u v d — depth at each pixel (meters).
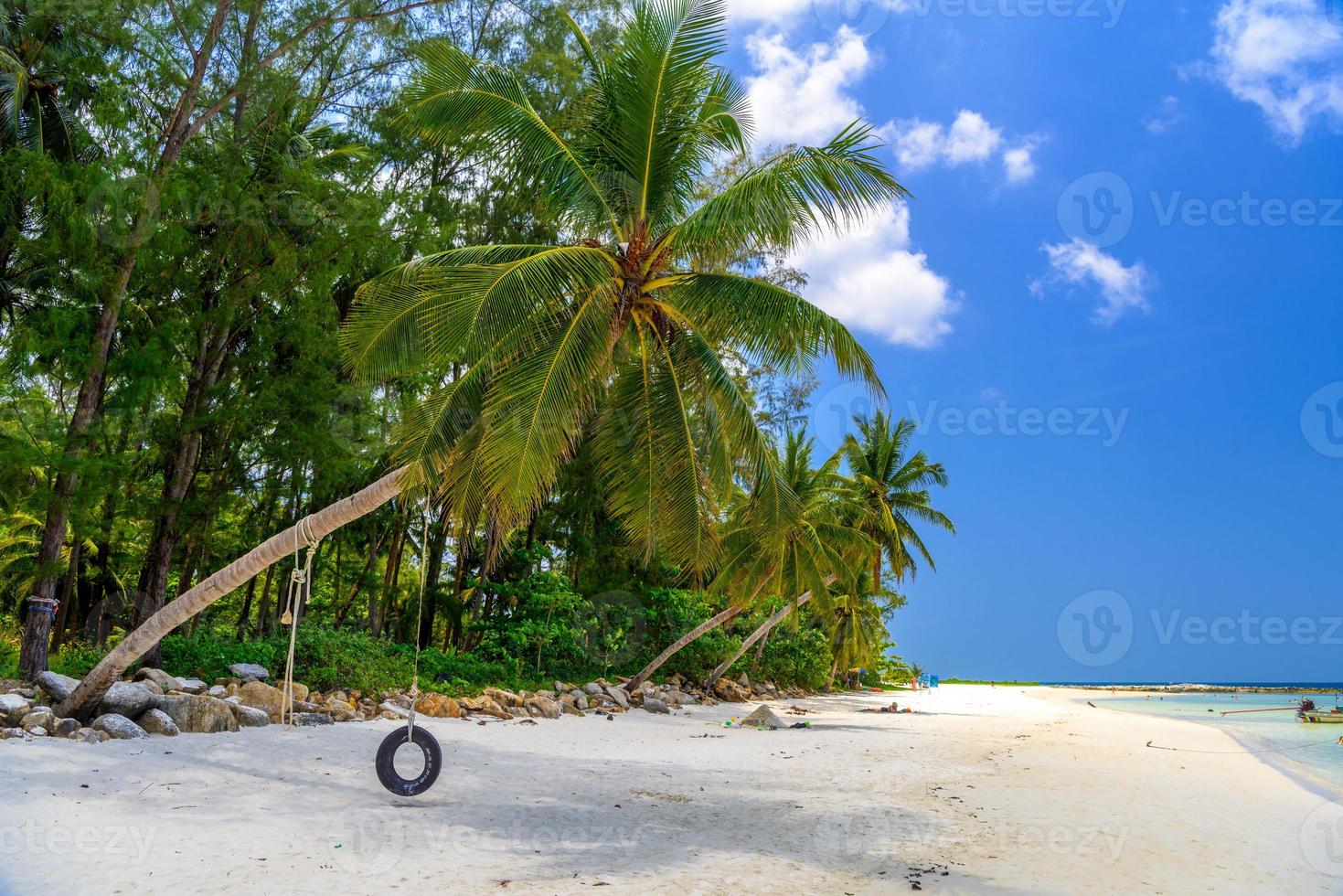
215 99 18.33
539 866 6.82
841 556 29.73
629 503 13.91
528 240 23.55
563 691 24.08
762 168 12.47
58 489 14.53
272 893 5.69
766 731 21.95
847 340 12.43
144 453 18.92
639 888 6.33
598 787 10.92
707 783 11.95
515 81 13.18
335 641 18.14
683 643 27.78
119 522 21.92
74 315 14.65
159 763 9.57
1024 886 7.01
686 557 13.72
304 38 20.00
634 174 13.30
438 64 12.80
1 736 9.83
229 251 16.98
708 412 14.09
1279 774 17.02
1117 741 23.31
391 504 24.20
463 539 13.57
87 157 18.31
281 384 17.97
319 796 8.85
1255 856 8.74
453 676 22.20
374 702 16.38
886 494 38.56
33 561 22.00
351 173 20.88
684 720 23.22
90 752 9.61
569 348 11.59
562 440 11.55
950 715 34.34
